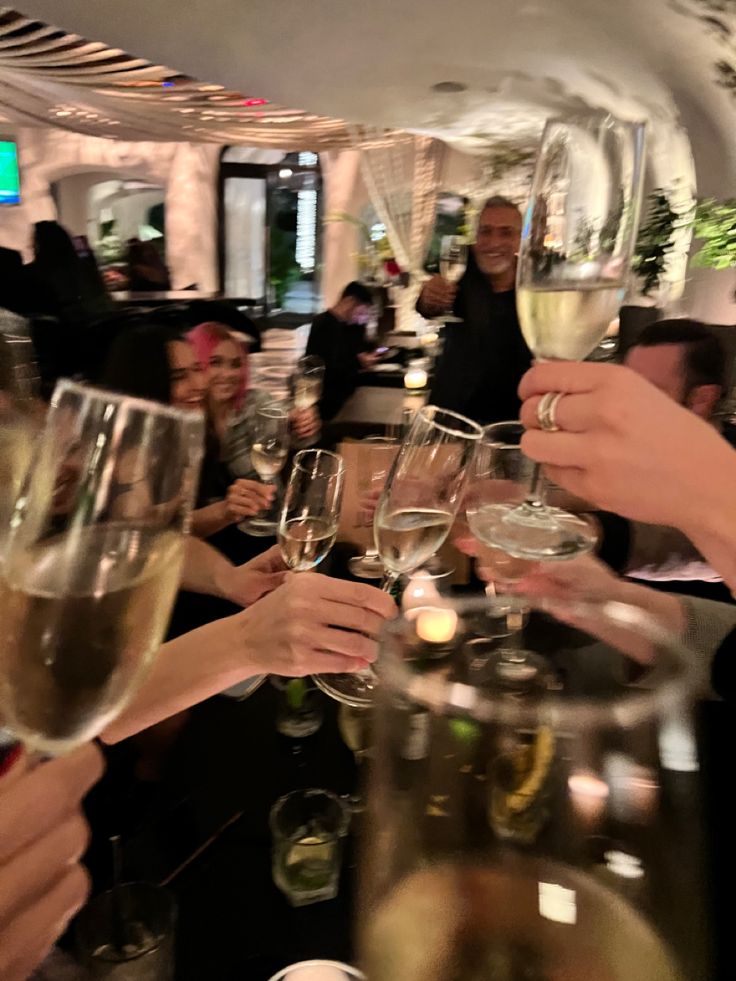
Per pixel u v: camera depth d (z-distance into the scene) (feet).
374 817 1.21
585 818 1.08
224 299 22.74
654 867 1.06
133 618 1.26
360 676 2.89
